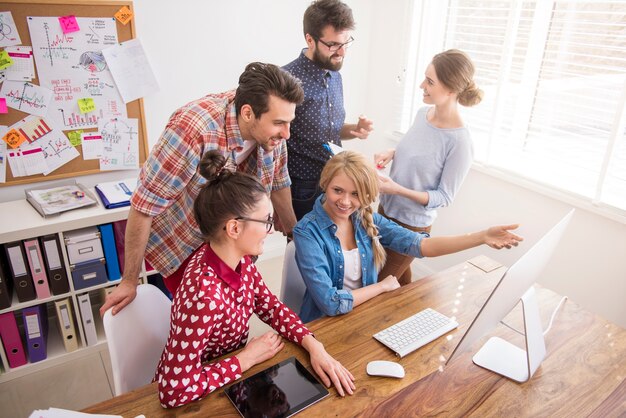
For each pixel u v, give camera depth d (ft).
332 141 7.92
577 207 7.68
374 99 11.23
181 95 9.01
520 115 8.57
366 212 5.86
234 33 9.14
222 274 4.20
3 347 7.51
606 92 7.29
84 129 8.18
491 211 9.11
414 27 9.82
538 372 4.56
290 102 5.02
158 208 5.29
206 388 4.02
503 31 8.46
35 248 7.23
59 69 7.68
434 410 4.06
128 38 8.04
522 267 3.88
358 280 5.94
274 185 6.68
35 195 7.75
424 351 4.74
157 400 4.03
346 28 6.77
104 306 4.91
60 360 7.98
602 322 5.34
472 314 5.33
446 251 5.88
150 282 8.85
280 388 4.16
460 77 6.65
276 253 11.31
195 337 3.94
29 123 7.74
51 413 3.74
